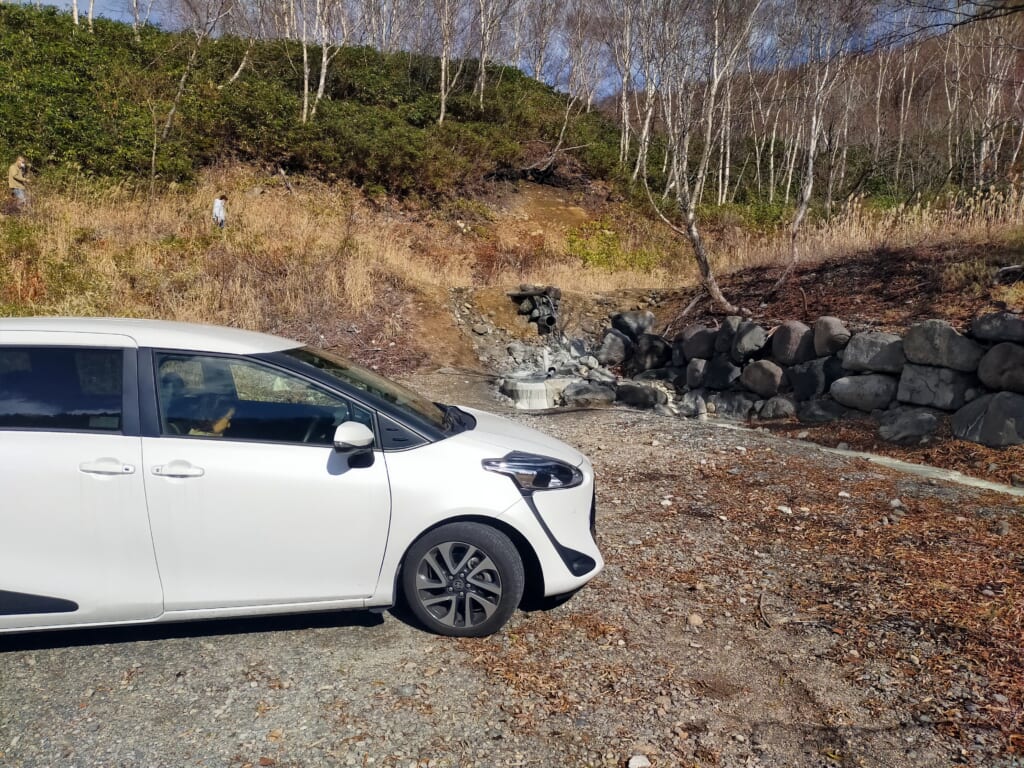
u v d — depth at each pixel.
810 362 9.45
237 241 14.91
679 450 7.61
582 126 29.47
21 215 14.73
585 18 31.59
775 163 33.34
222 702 3.22
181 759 2.86
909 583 4.58
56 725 3.06
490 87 30.59
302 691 3.32
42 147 17.64
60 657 3.58
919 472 7.23
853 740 3.09
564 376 11.77
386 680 3.41
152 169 18.11
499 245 21.55
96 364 3.61
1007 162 22.53
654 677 3.51
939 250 11.52
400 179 22.89
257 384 3.73
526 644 3.76
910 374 8.27
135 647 3.68
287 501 3.56
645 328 13.14
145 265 13.59
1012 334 7.42
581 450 7.66
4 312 11.39
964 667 3.63
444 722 3.12
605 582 4.51
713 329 11.09
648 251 20.81
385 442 3.74
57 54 21.97
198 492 3.49
